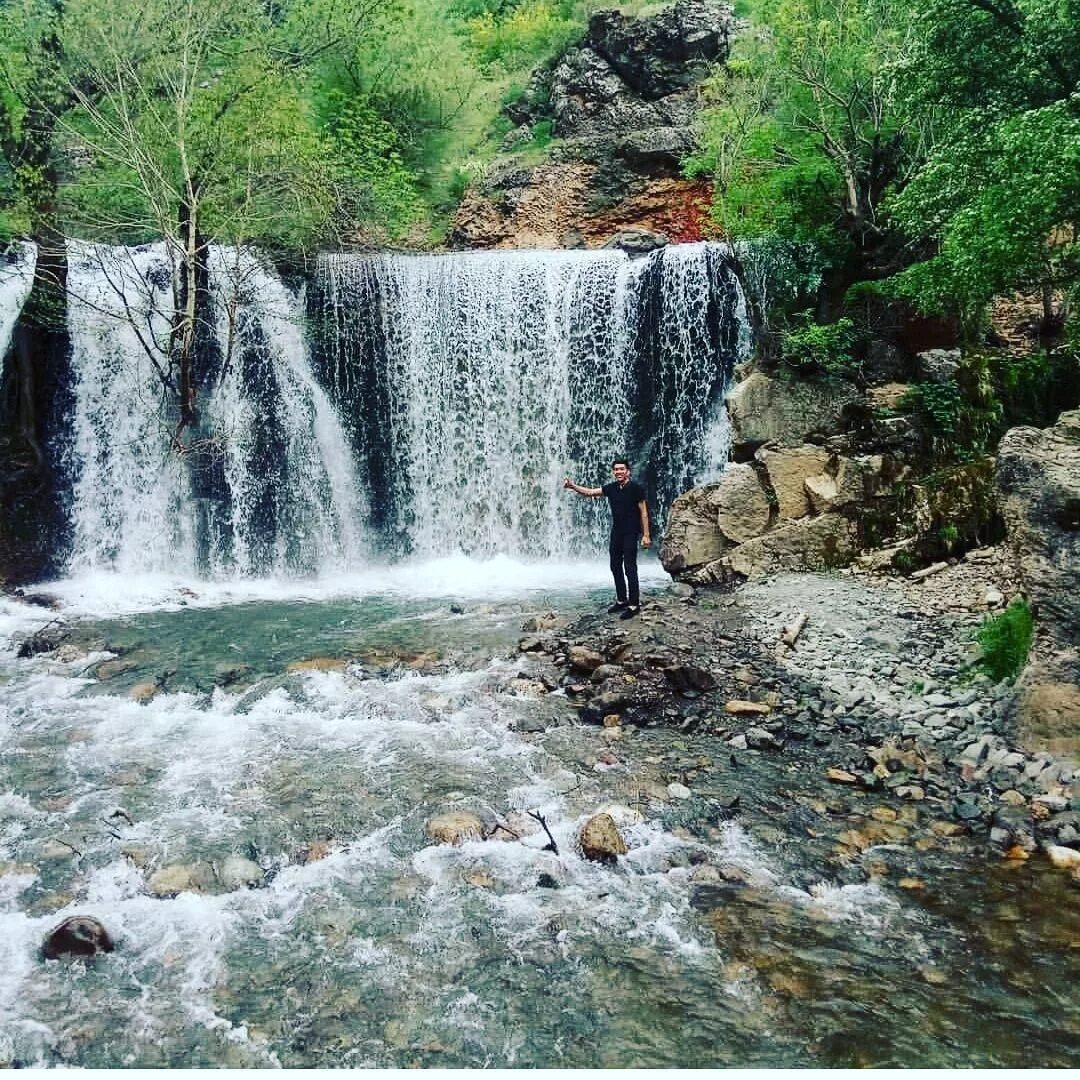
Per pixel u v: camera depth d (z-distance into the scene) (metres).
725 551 12.22
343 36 18.94
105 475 15.84
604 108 25.23
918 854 5.40
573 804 6.13
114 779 6.68
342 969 4.40
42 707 8.33
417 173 23.52
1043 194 7.54
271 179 15.20
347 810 6.11
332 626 11.26
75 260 16.02
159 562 15.76
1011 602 9.02
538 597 12.86
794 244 14.51
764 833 5.68
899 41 12.67
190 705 8.34
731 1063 3.65
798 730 7.22
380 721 7.83
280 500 16.38
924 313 12.05
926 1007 3.99
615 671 8.45
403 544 17.05
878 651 8.69
